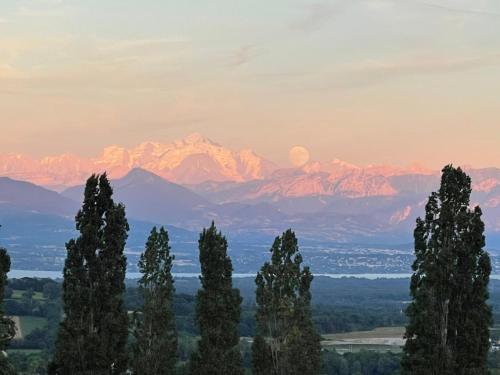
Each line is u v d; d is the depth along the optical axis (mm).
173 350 100500
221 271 100062
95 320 92625
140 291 101188
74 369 90688
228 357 98812
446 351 88375
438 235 91750
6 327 84625
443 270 90062
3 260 88000
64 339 91375
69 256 93312
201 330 99438
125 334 92938
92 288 92938
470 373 88562
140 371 98625
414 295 91625
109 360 91500
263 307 105188
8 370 84188
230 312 99812
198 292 100062
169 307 101125
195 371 98688
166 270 101562
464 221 91062
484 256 90750
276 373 104375
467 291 90250
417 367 88812
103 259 93688
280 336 104562
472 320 89625
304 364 104000
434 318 89250
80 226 94250
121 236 94562
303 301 105188
